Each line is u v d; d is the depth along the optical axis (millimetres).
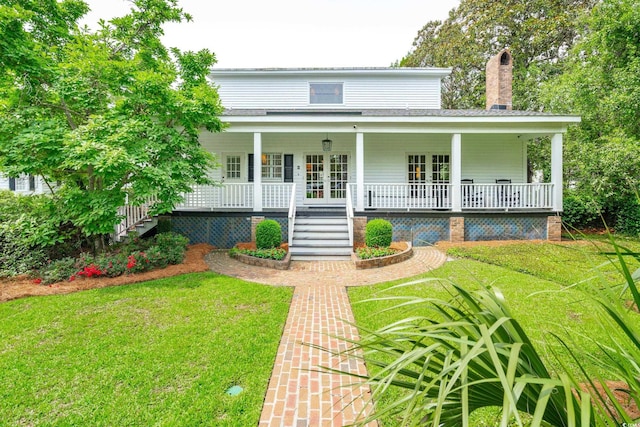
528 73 18156
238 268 7391
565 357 3268
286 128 9812
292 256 8555
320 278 6621
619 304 1267
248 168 12133
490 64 12461
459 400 1362
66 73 6441
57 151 6227
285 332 4137
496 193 9992
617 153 9969
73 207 6625
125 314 4582
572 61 14578
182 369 3197
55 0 7621
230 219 9945
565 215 11523
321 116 9609
